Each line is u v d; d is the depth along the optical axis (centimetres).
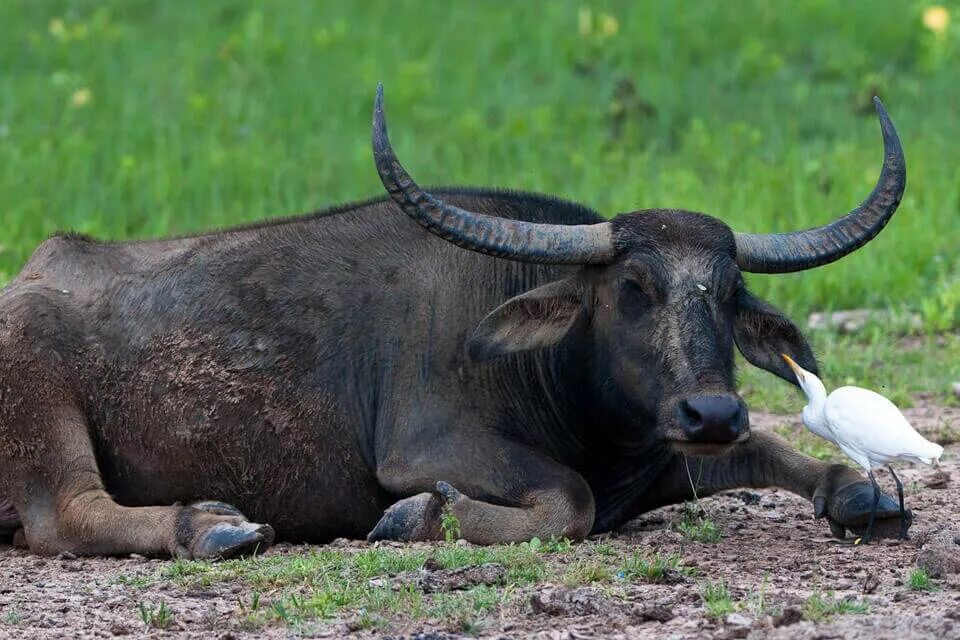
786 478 2556
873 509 2311
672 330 2275
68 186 4812
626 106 5903
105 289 2617
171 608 2009
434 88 6391
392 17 7550
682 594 1989
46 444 2508
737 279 2348
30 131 5528
